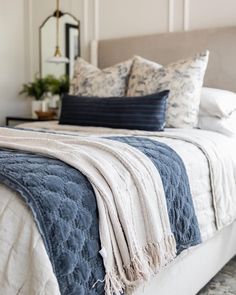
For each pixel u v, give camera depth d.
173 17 2.99
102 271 1.08
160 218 1.32
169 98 2.29
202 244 1.79
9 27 3.64
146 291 1.37
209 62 2.74
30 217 0.94
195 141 1.85
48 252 0.93
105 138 1.59
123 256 1.15
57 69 3.62
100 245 1.08
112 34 3.32
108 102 2.32
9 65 3.67
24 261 0.92
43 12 3.67
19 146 1.29
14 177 1.00
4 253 0.92
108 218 1.12
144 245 1.25
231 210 1.90
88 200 1.08
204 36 2.76
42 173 1.06
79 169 1.14
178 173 1.50
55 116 3.45
